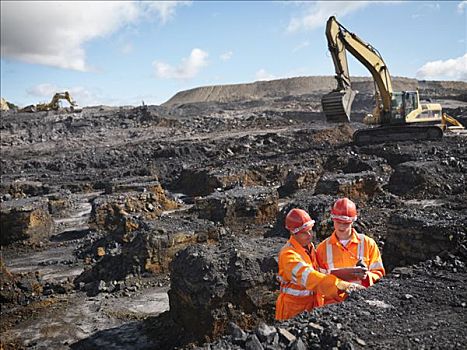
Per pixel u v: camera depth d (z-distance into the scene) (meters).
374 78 20.55
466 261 5.77
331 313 4.48
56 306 9.24
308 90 84.19
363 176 14.15
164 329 7.80
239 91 91.31
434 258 5.92
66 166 26.30
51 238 14.49
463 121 28.64
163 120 39.38
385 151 18.88
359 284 4.86
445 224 7.82
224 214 13.00
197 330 7.13
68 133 37.00
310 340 4.03
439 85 67.12
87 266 11.68
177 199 18.27
